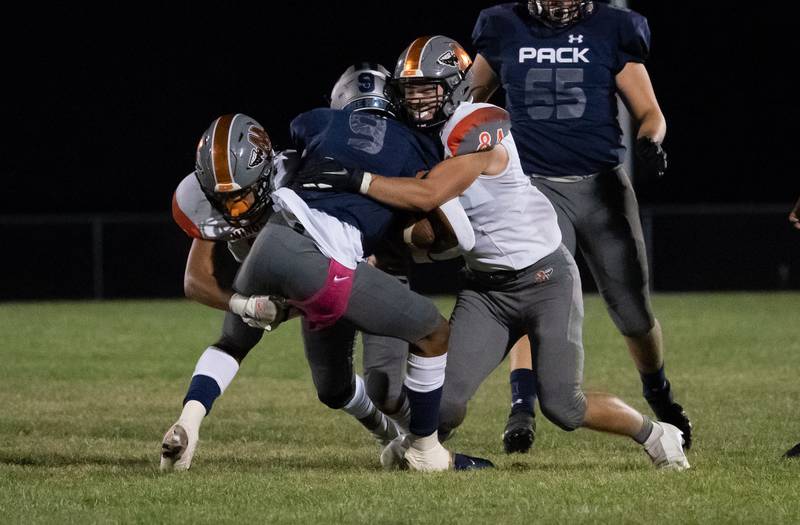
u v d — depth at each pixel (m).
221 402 26.12
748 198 78.62
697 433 21.50
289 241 15.58
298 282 15.56
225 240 17.39
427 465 17.16
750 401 25.41
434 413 16.91
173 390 28.06
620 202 20.45
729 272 62.09
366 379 17.86
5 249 61.84
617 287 20.48
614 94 20.61
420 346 16.64
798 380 28.72
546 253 17.27
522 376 19.92
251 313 15.79
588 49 20.31
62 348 36.94
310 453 19.61
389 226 16.42
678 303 52.91
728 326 41.91
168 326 43.88
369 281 15.99
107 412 24.59
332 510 14.31
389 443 18.20
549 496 15.01
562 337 17.11
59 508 14.52
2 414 24.20
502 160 16.98
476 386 17.56
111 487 15.66
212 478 16.27
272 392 27.72
